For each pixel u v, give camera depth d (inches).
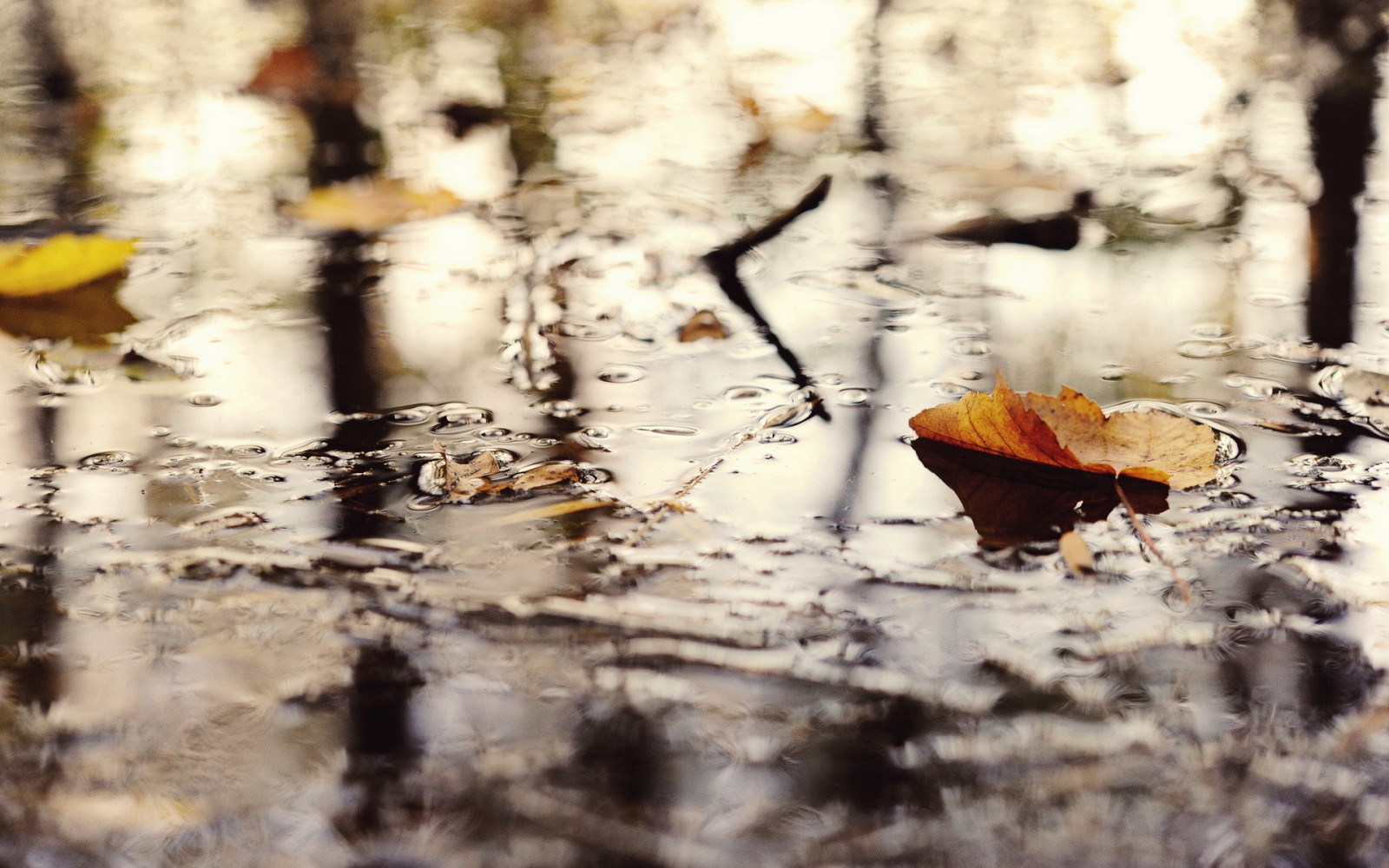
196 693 37.0
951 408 41.1
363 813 35.7
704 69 70.6
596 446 41.6
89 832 35.6
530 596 38.3
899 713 36.7
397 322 45.5
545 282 47.1
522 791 35.9
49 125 59.9
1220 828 35.5
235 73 69.2
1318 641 37.5
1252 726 36.5
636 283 47.0
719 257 48.1
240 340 44.9
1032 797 35.9
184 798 35.9
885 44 75.5
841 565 38.9
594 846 35.4
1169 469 40.5
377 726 36.6
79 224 49.5
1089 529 39.5
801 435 41.8
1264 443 41.3
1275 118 56.7
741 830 35.6
